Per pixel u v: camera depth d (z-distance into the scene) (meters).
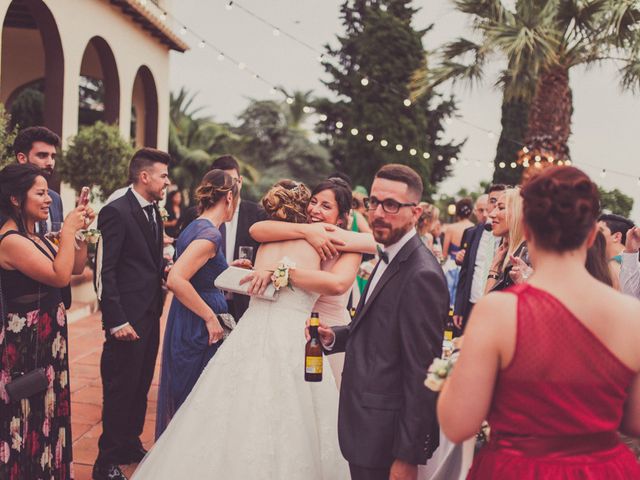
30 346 3.13
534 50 11.50
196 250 3.59
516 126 19.83
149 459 3.20
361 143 26.03
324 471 3.04
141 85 15.01
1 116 5.96
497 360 1.65
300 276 3.06
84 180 8.91
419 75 13.36
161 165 3.98
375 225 2.47
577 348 1.61
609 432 1.69
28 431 3.12
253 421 2.96
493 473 1.69
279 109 40.91
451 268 8.04
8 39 12.92
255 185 36.59
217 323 3.64
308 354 2.79
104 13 11.11
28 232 3.25
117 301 3.82
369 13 26.55
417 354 2.33
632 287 3.41
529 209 1.69
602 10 11.38
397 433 2.35
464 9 12.38
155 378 6.22
